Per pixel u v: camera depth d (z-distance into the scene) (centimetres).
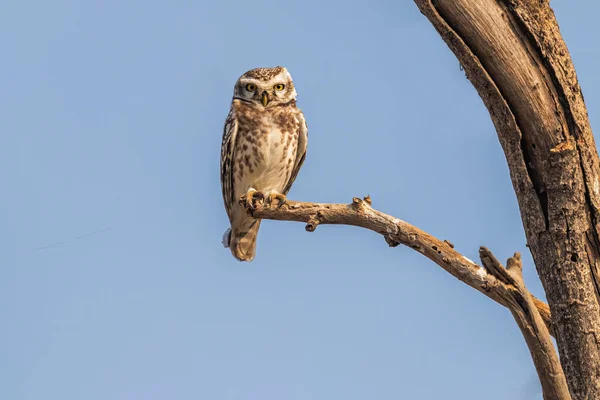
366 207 941
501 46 847
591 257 857
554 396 839
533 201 870
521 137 868
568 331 859
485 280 847
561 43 858
